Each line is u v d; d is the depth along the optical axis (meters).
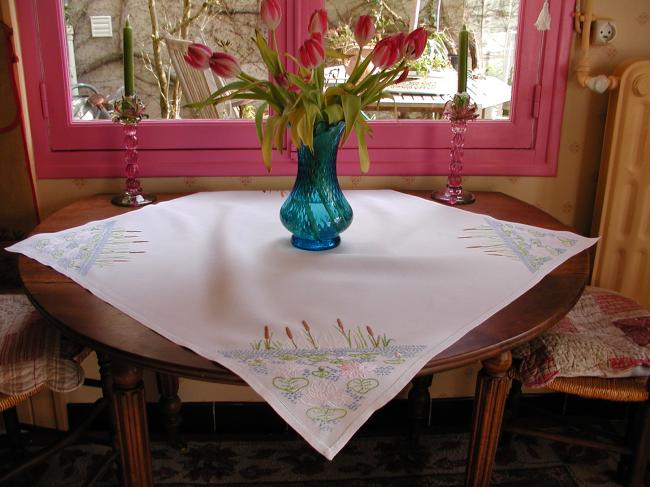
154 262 1.21
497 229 1.42
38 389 1.23
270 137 1.18
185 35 1.74
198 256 1.25
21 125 1.62
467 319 1.01
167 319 1.00
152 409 1.88
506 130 1.79
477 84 1.79
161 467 1.75
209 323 0.99
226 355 0.91
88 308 1.04
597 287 1.69
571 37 1.71
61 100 1.67
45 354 1.24
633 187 1.71
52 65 1.64
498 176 1.82
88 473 1.71
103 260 1.22
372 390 0.84
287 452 1.82
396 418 1.93
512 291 1.11
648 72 1.61
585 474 1.74
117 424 1.09
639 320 1.44
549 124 1.78
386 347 0.93
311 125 1.13
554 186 1.84
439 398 1.95
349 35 1.70
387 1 1.72
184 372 0.89
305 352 0.92
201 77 1.74
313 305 1.05
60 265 1.20
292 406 0.82
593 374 1.30
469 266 1.21
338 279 1.15
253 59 1.76
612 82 1.66
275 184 1.78
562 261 1.25
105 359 1.53
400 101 1.77
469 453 1.26
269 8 1.13
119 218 1.47
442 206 1.60
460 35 1.57
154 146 1.73
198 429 1.91
